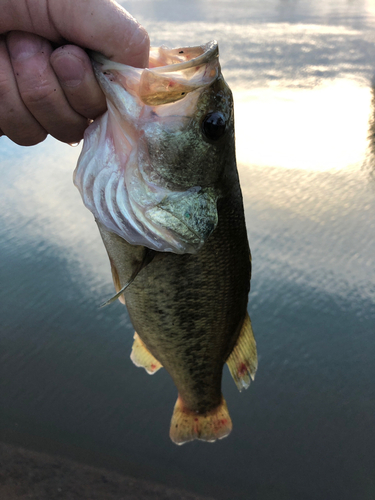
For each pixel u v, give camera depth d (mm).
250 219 972
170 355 353
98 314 787
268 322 766
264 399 672
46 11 210
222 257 320
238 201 312
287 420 646
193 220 280
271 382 689
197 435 423
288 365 707
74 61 219
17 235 927
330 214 983
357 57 2201
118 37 223
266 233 933
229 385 700
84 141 255
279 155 1229
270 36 2742
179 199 276
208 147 272
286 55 2225
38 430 632
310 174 1138
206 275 321
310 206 1015
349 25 3289
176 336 338
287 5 4730
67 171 1135
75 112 241
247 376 372
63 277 847
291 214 987
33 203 1019
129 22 224
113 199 269
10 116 228
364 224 952
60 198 1038
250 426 643
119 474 589
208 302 331
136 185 267
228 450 620
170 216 274
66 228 958
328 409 654
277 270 854
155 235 275
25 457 599
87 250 908
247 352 371
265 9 4293
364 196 1042
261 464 604
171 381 703
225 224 311
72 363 715
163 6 4133
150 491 571
